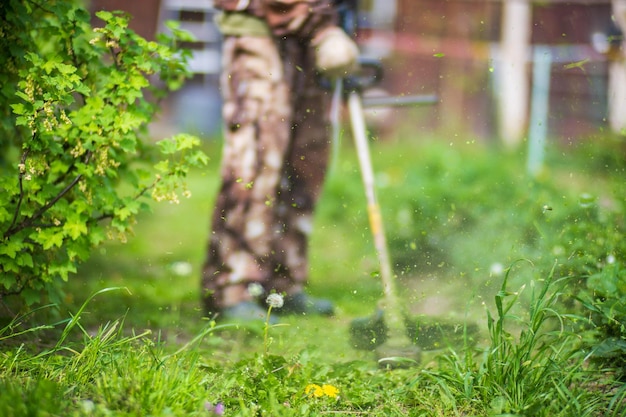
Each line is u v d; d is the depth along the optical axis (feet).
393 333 15.67
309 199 18.33
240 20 17.85
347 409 13.00
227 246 18.01
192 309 18.70
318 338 16.37
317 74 17.94
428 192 29.76
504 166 35.99
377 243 17.16
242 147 18.02
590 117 38.29
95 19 47.39
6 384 11.30
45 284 15.07
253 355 14.90
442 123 45.62
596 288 14.90
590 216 19.02
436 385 13.38
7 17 14.51
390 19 46.39
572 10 46.16
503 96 45.42
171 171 14.99
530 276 17.06
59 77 13.66
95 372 12.75
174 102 53.11
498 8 47.16
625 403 12.82
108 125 14.35
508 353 13.39
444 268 20.26
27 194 14.30
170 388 11.93
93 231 14.82
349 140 40.83
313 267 22.81
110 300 18.86
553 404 12.31
